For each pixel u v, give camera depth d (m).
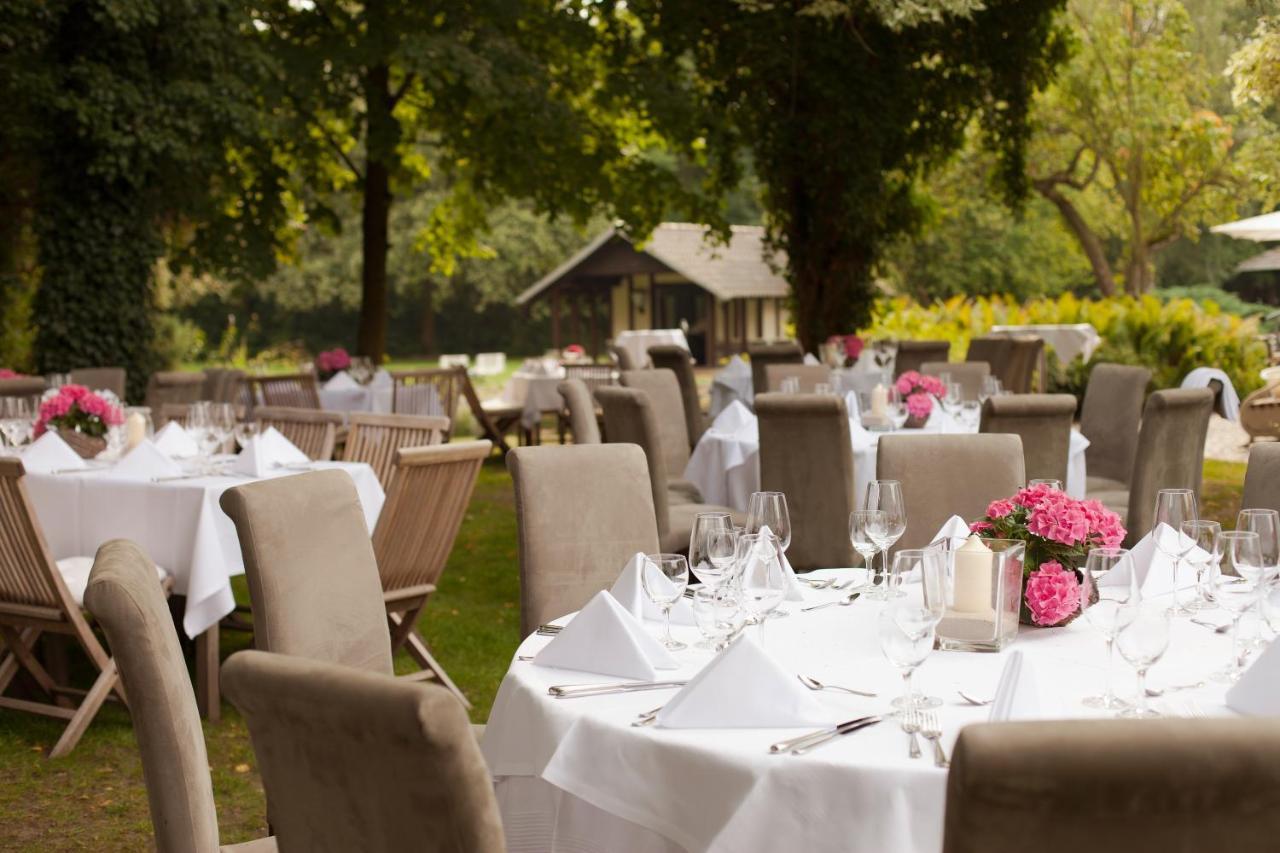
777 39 13.87
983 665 2.52
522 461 3.81
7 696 5.04
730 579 2.58
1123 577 2.15
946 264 30.69
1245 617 2.73
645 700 2.37
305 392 10.89
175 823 2.18
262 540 3.07
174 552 4.88
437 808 1.62
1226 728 1.35
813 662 2.57
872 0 12.07
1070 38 14.73
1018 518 2.85
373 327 14.82
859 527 2.99
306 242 40.19
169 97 11.72
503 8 13.59
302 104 13.94
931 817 1.95
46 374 12.20
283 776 1.80
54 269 12.12
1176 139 19.64
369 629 3.32
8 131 12.12
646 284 36.97
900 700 2.29
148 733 2.17
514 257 41.62
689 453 7.80
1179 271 29.83
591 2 14.70
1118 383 6.86
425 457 4.63
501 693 2.55
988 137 14.70
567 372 13.32
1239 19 15.96
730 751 2.07
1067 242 29.91
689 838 2.10
